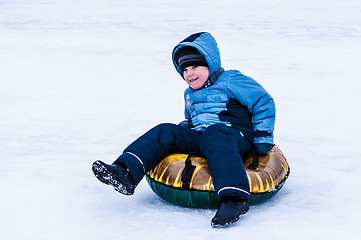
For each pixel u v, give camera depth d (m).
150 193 3.87
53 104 7.52
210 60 3.79
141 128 6.04
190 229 3.06
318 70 9.96
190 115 4.10
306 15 19.75
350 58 11.27
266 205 3.49
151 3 25.48
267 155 3.71
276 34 15.05
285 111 6.91
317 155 4.85
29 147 5.30
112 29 16.67
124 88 8.60
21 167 4.59
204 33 3.86
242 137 3.63
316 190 3.80
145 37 14.85
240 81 3.80
